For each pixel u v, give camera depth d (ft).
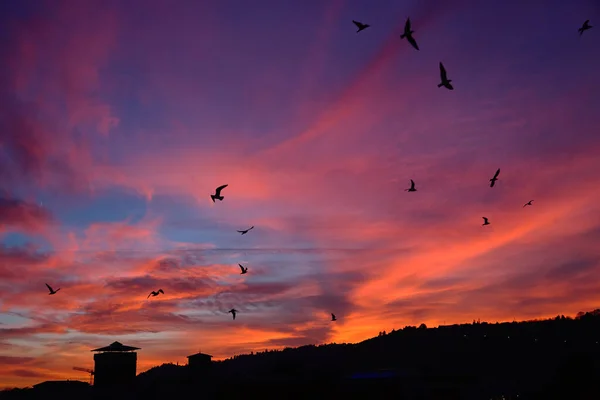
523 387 297.94
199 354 342.85
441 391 266.77
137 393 317.22
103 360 334.24
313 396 259.60
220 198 141.18
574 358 291.38
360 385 260.83
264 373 289.74
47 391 357.20
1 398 352.08
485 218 181.68
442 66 98.99
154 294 214.28
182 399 290.35
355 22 122.72
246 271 177.37
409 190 186.70
